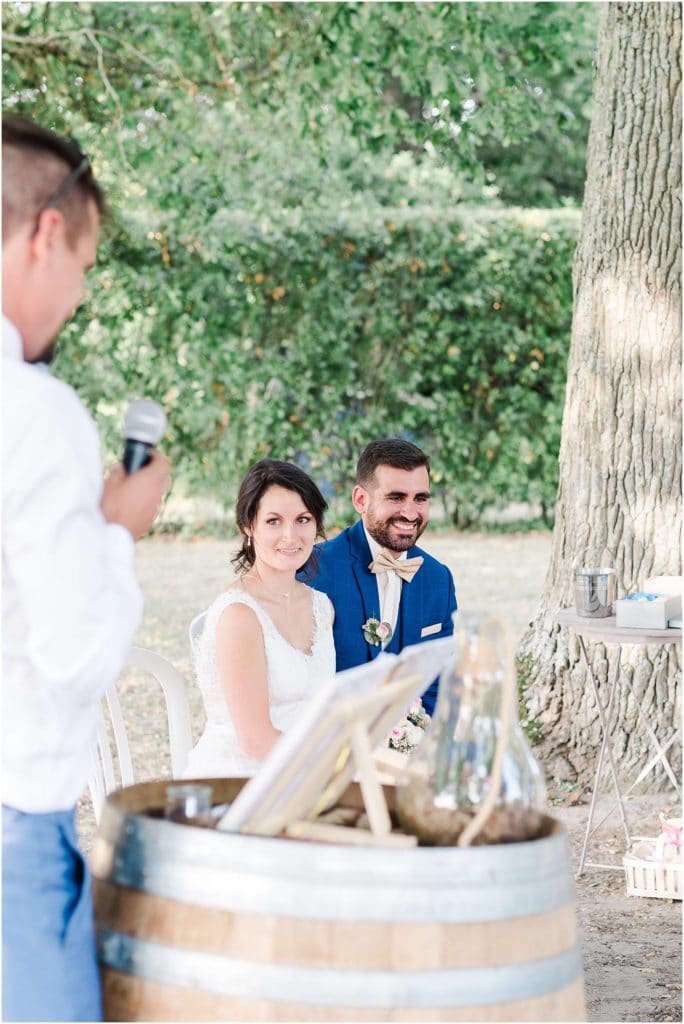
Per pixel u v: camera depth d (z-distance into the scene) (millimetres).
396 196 11906
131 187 10219
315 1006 1432
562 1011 1506
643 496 5359
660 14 5320
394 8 7727
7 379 1477
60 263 1574
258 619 2797
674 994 3338
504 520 12812
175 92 8586
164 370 10891
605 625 4281
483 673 1585
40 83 8297
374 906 1441
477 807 1552
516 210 11406
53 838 1524
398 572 3389
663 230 5348
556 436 11773
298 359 11102
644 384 5371
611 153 5453
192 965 1483
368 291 11164
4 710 1491
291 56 8156
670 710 5211
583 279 5566
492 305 11453
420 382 11523
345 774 1712
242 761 2760
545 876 1518
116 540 1523
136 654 3146
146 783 1790
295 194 10914
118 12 8281
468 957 1447
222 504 11477
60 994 1487
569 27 8461
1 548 1454
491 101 8414
